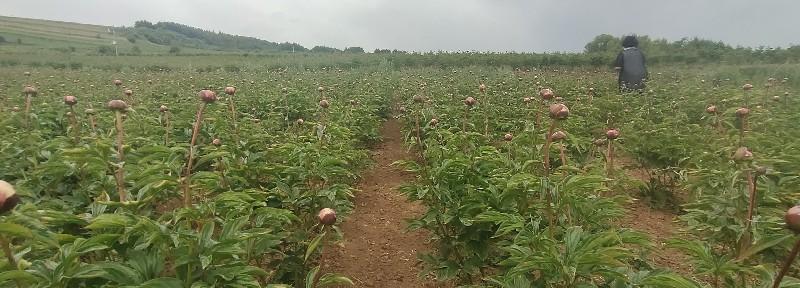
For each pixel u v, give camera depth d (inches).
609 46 1791.3
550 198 132.0
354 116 406.3
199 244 102.0
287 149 212.7
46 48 2156.7
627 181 184.9
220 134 247.9
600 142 229.3
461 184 181.2
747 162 144.4
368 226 298.7
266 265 193.5
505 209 159.6
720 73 886.4
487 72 975.0
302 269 186.5
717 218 157.1
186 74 954.1
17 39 2454.5
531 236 125.0
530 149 205.2
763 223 137.3
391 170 414.9
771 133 276.4
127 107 137.9
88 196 155.1
